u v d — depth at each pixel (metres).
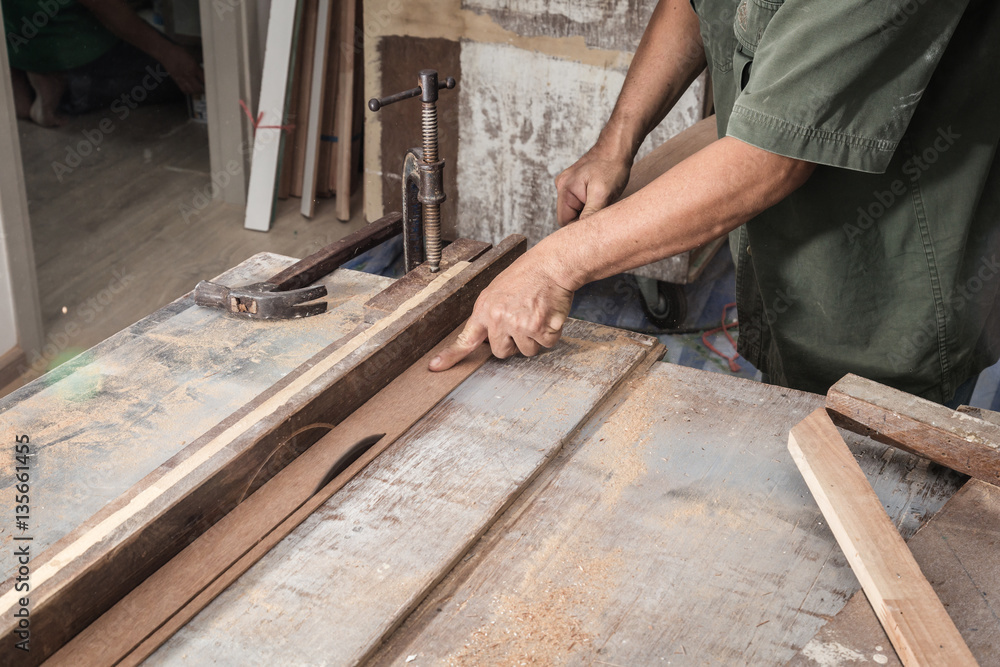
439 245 1.30
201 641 0.77
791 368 1.33
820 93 0.93
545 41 2.32
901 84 0.94
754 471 0.99
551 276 1.11
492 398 1.12
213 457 0.89
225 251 3.14
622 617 0.80
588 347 1.24
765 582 0.84
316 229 3.31
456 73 2.48
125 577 0.80
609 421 1.08
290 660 0.75
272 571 0.84
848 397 0.99
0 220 2.30
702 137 1.71
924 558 0.82
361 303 1.34
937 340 1.19
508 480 0.96
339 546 0.87
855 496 0.87
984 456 0.92
